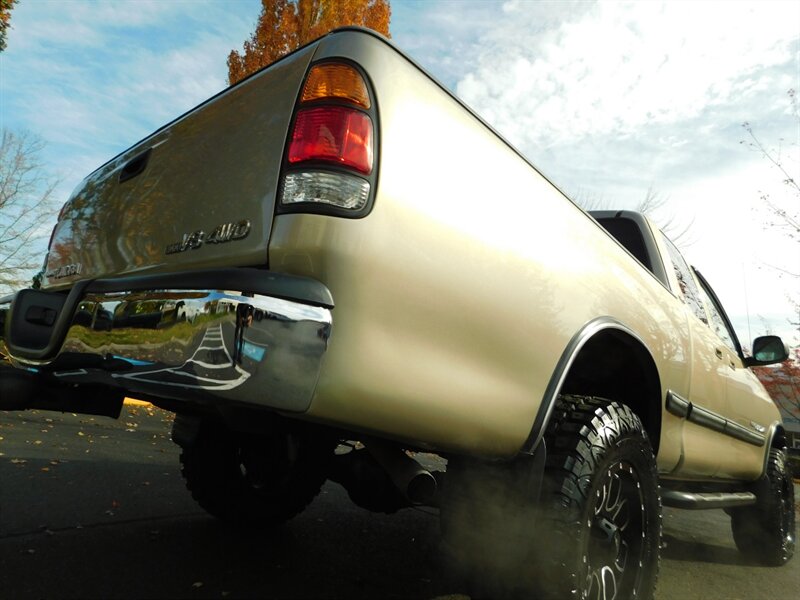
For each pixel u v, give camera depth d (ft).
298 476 10.38
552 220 7.16
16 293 7.20
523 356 6.34
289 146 5.15
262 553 9.32
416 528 12.21
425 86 5.82
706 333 11.87
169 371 4.82
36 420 21.44
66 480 12.59
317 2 45.39
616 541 7.30
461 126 6.06
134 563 8.08
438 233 5.47
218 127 6.12
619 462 7.10
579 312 7.23
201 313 4.68
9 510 9.96
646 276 9.61
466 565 6.57
